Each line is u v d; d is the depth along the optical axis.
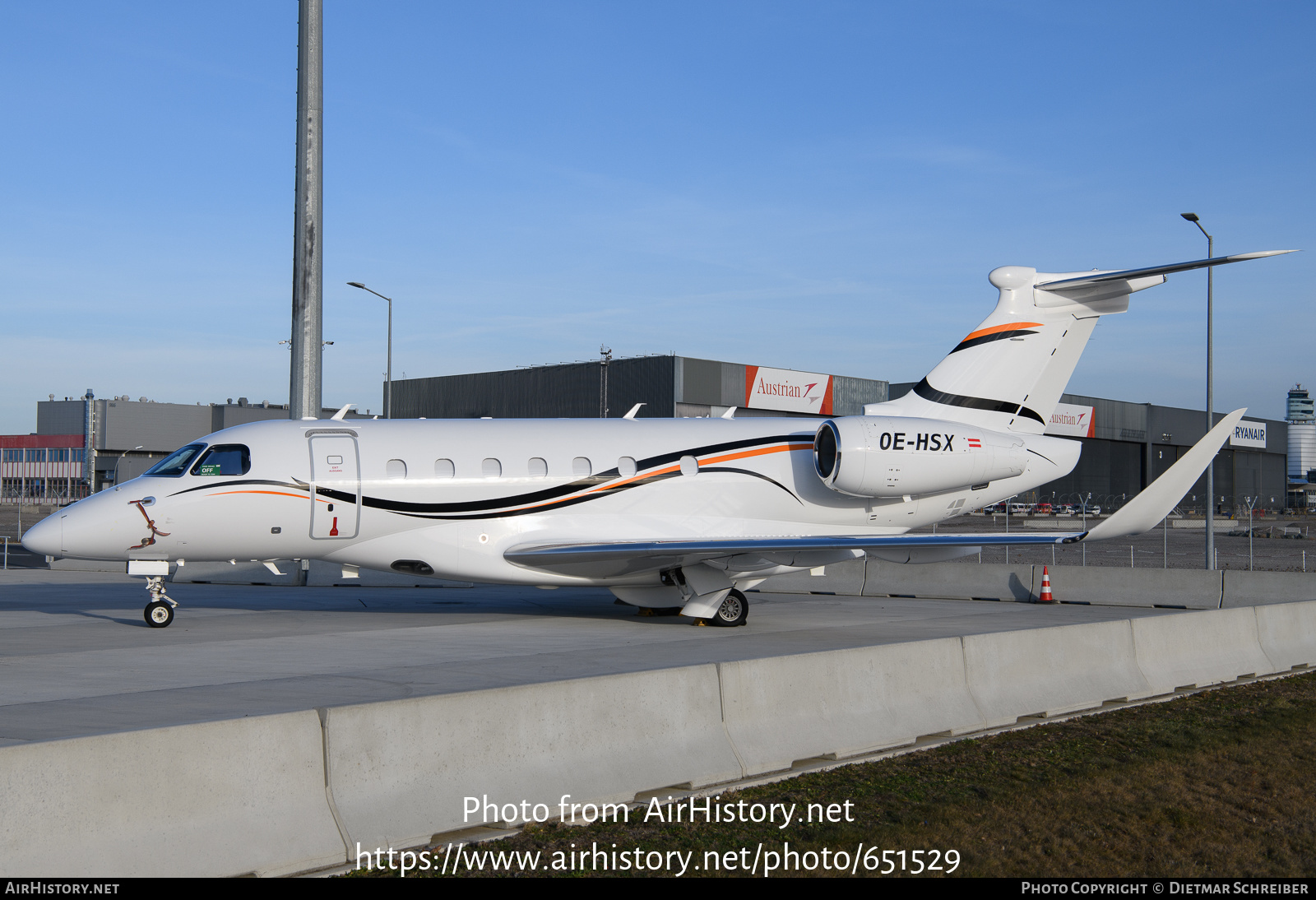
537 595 22.20
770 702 8.31
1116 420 81.88
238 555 16.00
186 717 9.14
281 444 15.84
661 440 17.17
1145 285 17.31
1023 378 18.00
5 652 13.30
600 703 7.28
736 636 15.19
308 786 5.92
